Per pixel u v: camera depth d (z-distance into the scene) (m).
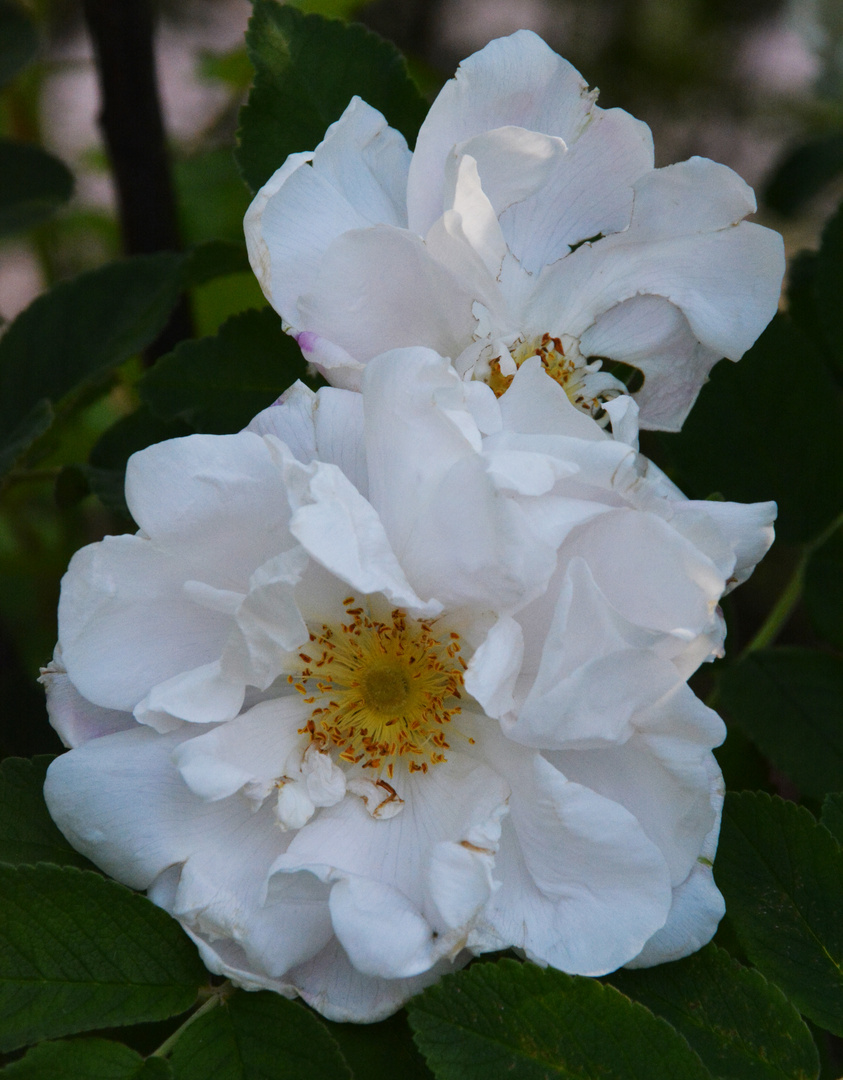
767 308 0.50
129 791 0.49
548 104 0.50
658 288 0.51
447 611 0.49
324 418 0.49
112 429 0.55
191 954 0.48
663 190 0.50
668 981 0.49
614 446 0.48
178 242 0.58
